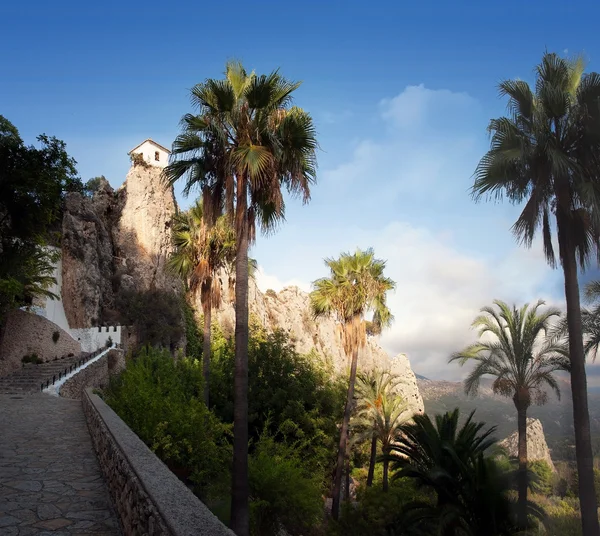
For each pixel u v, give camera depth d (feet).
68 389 98.53
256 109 50.01
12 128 100.07
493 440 43.16
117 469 21.61
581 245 38.65
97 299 173.27
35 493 23.79
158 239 212.43
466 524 51.80
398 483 106.32
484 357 44.52
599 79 41.11
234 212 48.49
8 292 99.19
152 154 236.02
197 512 12.99
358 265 93.81
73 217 175.22
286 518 62.90
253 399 91.30
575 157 41.11
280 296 307.99
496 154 42.27
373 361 220.23
